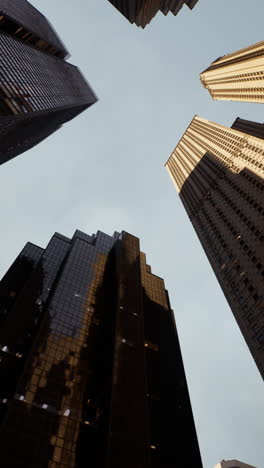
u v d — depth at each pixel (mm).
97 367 77875
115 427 61938
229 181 122375
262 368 68688
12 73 93688
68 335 81312
